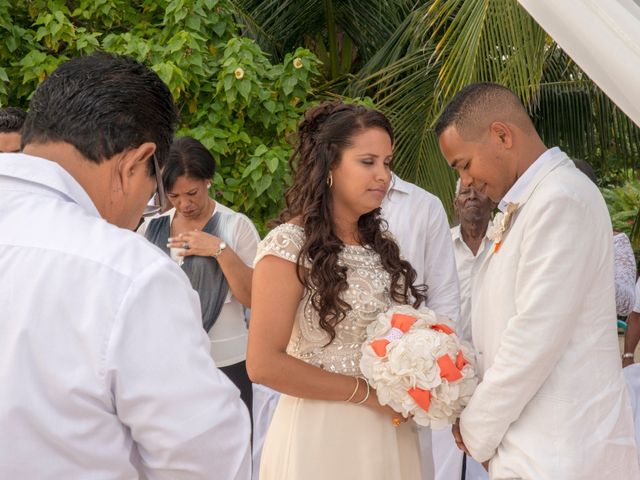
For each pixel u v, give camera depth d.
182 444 1.26
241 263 3.60
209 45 5.51
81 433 1.23
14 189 1.33
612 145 7.82
